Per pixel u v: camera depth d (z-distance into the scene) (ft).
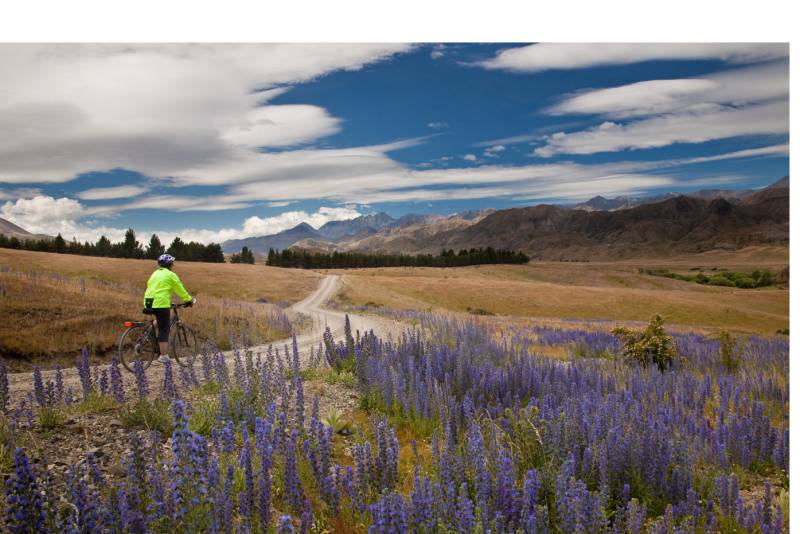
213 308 79.41
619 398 27.35
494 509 15.20
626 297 312.50
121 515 12.72
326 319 116.57
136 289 98.84
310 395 31.32
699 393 33.09
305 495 16.71
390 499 13.11
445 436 21.52
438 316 90.27
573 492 15.30
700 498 18.89
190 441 13.10
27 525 11.55
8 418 21.30
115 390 23.97
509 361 36.60
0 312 49.62
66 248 508.12
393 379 29.25
